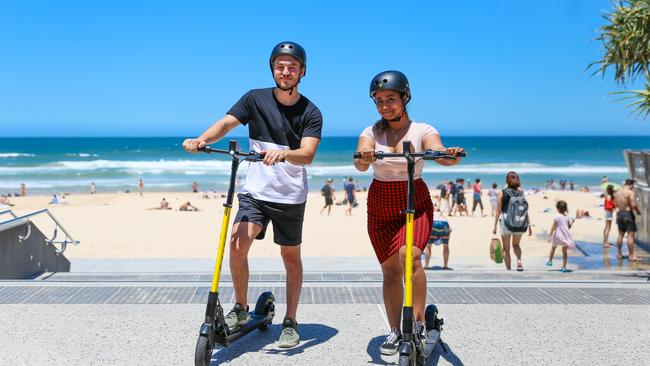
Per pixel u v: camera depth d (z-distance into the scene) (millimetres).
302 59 3684
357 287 5094
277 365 3393
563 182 45688
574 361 3418
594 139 176375
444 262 10164
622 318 4195
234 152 3295
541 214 24750
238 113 3828
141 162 69188
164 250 14352
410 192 3121
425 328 3443
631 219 11414
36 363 3322
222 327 3402
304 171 3873
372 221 3607
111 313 4234
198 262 9992
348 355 3535
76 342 3650
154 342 3670
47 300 4535
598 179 54406
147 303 4496
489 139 178375
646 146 122312
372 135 3592
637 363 3389
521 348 3625
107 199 34438
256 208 3773
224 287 5039
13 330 3846
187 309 4355
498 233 17125
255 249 13055
